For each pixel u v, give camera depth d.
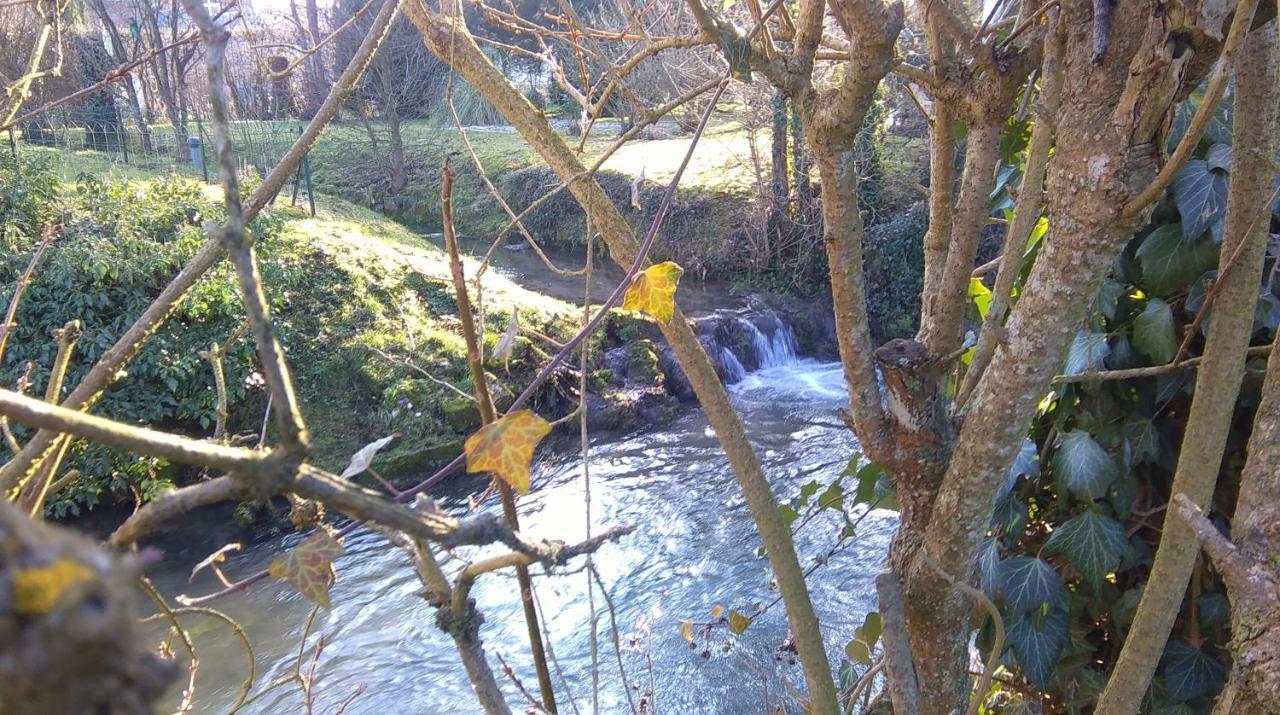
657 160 15.20
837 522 6.72
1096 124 1.08
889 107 11.98
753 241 12.80
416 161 17.64
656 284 1.18
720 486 7.72
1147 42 1.01
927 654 1.46
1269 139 1.22
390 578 6.39
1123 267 1.96
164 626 5.67
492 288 10.20
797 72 1.25
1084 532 1.87
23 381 1.19
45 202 8.38
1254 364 1.79
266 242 9.35
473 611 0.85
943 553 1.32
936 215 1.78
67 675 0.24
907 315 11.84
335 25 12.85
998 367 1.21
